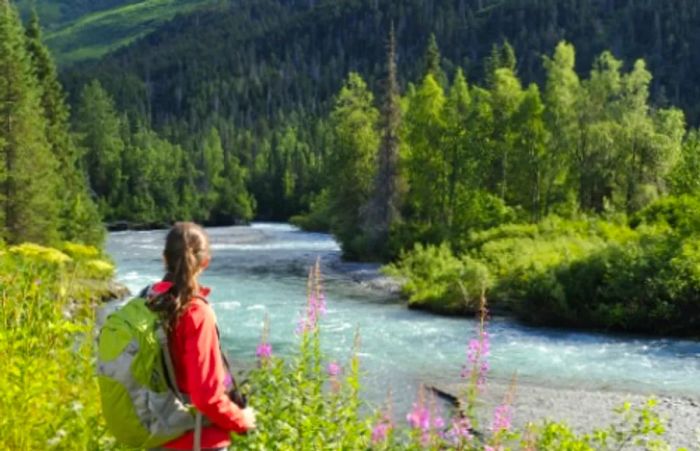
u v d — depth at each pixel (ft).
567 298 91.35
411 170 177.58
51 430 17.03
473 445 22.09
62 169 184.65
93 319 26.61
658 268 88.69
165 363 12.16
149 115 589.73
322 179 346.74
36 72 196.75
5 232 124.26
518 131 182.70
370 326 87.51
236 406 12.42
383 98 177.88
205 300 12.51
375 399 55.57
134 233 281.74
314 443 18.11
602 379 63.98
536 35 644.69
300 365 20.45
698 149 164.96
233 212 372.58
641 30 594.24
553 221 136.67
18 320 22.35
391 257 160.04
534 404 55.83
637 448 44.09
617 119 185.37
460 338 80.38
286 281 131.75
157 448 12.42
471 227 159.53
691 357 72.74
